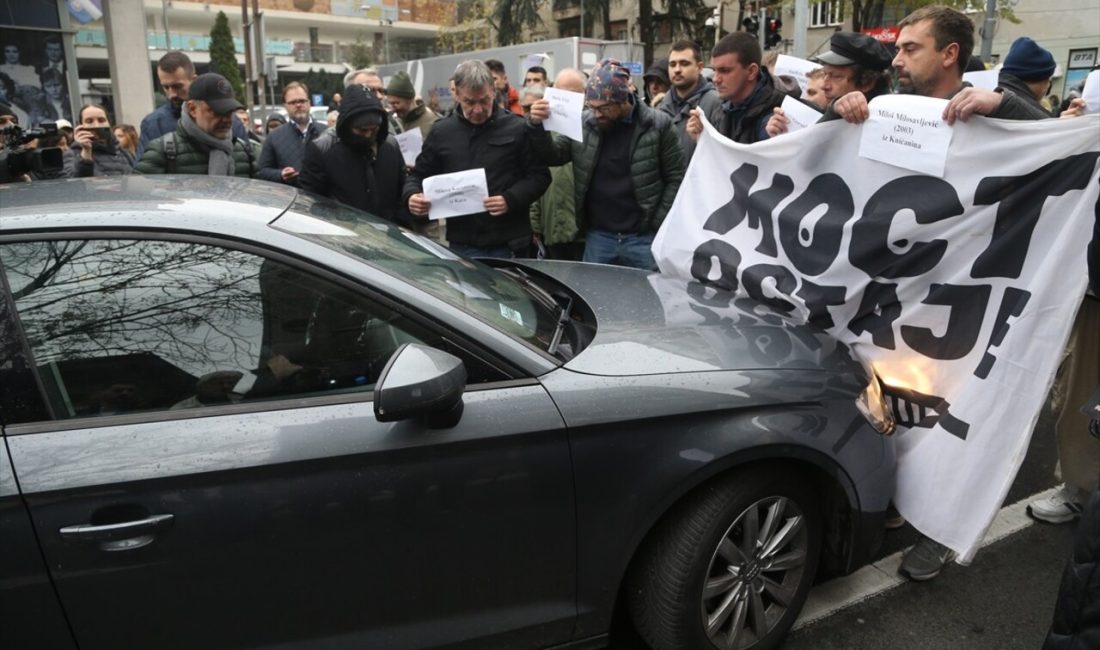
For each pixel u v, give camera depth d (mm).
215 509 1689
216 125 4066
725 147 3438
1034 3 22266
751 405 2100
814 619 2561
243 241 1861
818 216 2992
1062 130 2387
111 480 1630
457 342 1935
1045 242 2426
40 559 1610
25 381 1694
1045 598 2664
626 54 20281
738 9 28984
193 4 55094
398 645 1899
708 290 2934
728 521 2117
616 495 1977
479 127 4047
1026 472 3641
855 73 3541
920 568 2740
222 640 1768
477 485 1856
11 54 14375
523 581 1970
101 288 1771
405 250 2289
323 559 1786
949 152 2623
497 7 34156
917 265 2709
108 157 5180
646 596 2150
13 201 1919
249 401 1807
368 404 1837
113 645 1701
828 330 2916
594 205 4434
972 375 2496
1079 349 2879
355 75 6125
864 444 2305
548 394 1941
